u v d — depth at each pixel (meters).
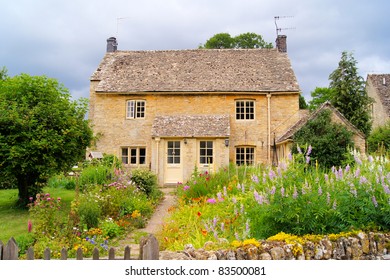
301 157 7.47
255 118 23.50
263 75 24.56
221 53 27.20
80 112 14.74
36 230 8.49
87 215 9.80
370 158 7.91
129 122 23.83
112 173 15.52
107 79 24.66
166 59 26.64
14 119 12.73
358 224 6.20
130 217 11.52
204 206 10.28
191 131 22.02
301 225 6.14
